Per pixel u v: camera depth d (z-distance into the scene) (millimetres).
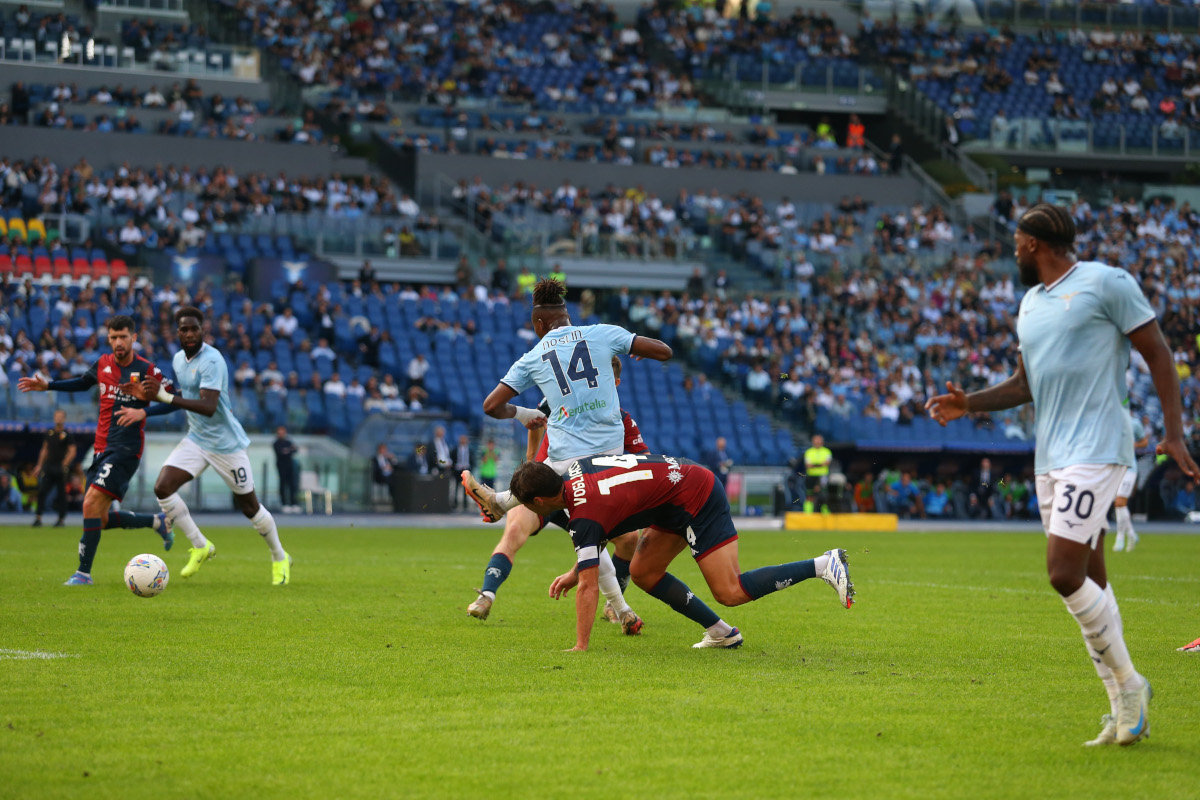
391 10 117438
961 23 131000
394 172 100312
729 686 15250
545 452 21047
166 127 96375
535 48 119062
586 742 12211
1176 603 26641
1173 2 134625
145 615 21453
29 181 83875
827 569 17812
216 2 109875
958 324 90000
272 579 28734
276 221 86062
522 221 93688
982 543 51344
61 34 100188
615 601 20109
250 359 71938
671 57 122312
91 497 26391
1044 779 11000
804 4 130375
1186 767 11461
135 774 10898
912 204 107625
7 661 16422
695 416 78938
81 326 70250
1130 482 47219
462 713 13484
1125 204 107875
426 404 73688
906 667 16953
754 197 101938
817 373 83875
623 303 86250
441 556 38750
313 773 10977
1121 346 12688
